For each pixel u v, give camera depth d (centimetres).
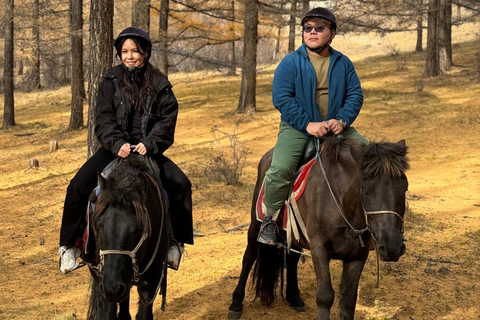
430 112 1880
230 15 2141
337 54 452
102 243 336
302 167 440
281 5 1930
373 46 4872
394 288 589
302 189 428
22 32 2639
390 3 1909
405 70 2925
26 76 3725
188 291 594
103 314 389
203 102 2414
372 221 354
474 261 670
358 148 383
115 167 374
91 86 562
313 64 449
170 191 431
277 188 443
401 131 1684
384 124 1778
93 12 555
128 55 407
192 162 1341
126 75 412
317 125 428
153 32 2009
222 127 1867
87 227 381
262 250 514
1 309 558
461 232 792
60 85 3728
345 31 1900
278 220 466
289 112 436
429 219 857
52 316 536
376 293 575
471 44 3872
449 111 1862
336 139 414
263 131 1784
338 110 450
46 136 2034
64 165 1457
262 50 4538
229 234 817
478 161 1292
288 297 544
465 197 1028
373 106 2047
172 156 1424
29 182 1286
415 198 1030
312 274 636
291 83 446
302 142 446
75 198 397
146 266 379
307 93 443
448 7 2806
